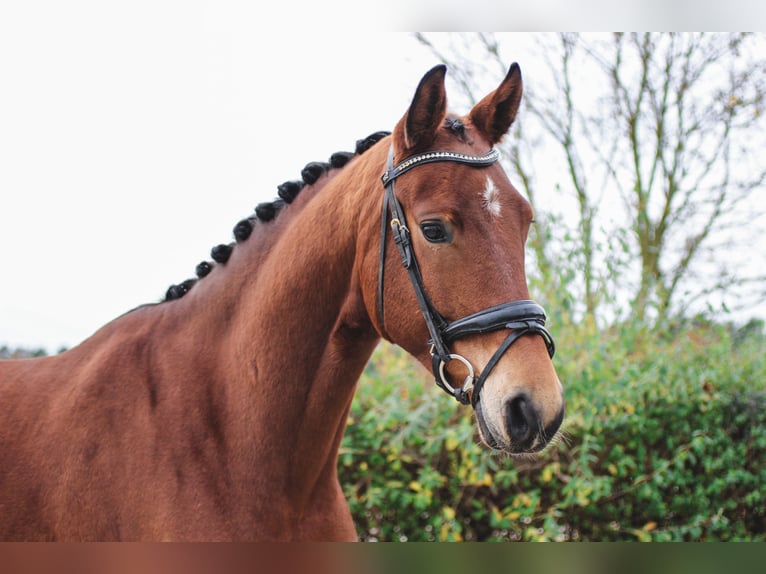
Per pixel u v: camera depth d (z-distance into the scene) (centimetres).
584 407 385
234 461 188
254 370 194
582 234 458
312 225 200
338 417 198
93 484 186
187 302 215
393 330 181
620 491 400
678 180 641
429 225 168
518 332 160
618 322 430
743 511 421
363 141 218
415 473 386
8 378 219
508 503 383
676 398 405
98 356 211
